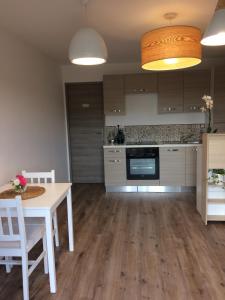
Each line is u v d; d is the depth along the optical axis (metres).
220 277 2.33
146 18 2.98
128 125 5.55
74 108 5.74
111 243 3.02
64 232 3.37
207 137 3.25
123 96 5.19
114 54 4.67
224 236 3.11
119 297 2.12
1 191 2.61
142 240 3.07
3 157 3.05
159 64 2.57
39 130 4.18
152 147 4.91
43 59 4.43
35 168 3.97
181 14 2.88
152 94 5.41
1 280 2.39
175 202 4.40
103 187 5.51
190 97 5.05
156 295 2.12
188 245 2.91
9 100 3.23
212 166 3.28
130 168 5.02
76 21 3.04
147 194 4.91
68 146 5.75
